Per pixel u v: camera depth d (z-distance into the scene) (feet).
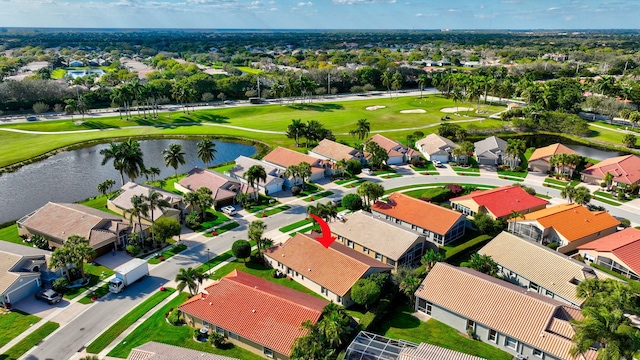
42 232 269.64
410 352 165.17
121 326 200.03
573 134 542.16
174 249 269.03
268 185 353.92
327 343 168.86
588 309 149.28
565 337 173.17
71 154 484.74
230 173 384.06
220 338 187.01
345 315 182.19
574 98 627.46
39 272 229.04
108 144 520.42
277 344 175.83
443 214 283.79
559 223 276.41
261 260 254.88
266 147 491.31
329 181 387.14
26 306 214.48
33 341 189.67
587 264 249.14
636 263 236.43
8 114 652.07
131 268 232.94
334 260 231.50
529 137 537.65
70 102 597.52
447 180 389.39
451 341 189.37
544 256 234.99
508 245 248.93
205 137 537.24
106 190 375.25
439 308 201.16
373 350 169.89
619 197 347.36
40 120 600.80
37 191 378.32
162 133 548.31
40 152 472.44
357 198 316.19
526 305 187.52
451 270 212.64
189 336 193.88
